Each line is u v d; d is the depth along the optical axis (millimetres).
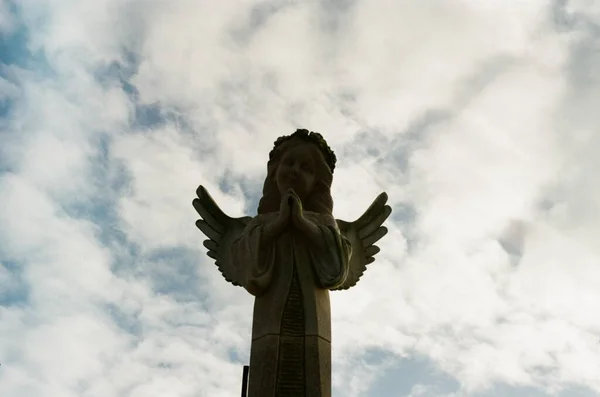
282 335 15312
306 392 14680
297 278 16031
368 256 18188
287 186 17391
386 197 18750
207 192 19000
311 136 18297
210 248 18281
